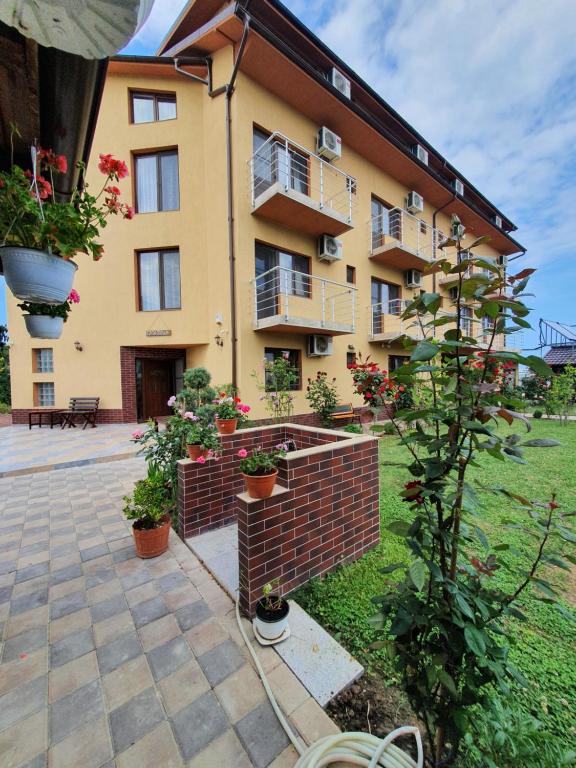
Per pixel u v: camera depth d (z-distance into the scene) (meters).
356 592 2.19
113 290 8.16
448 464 1.04
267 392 6.75
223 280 7.00
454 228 1.09
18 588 2.18
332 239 7.78
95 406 8.22
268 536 2.01
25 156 1.91
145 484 2.74
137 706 1.42
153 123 7.58
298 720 1.37
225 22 5.95
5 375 11.70
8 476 4.50
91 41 0.96
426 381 1.25
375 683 1.56
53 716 1.37
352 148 8.57
